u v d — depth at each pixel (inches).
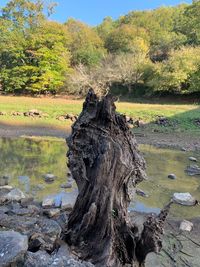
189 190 339.3
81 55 1681.8
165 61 1355.8
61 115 842.2
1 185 325.7
